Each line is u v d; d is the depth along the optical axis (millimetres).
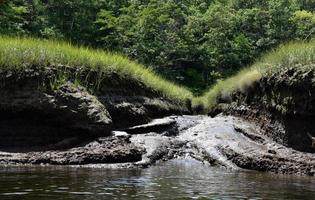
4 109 13945
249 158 12305
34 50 15297
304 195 8344
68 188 8281
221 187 9055
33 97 14156
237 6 64188
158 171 11266
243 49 53375
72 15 52250
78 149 12820
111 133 14141
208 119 18641
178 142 14516
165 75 48781
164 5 54062
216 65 53469
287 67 15750
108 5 58156
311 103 14086
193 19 54625
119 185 8859
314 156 12930
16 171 10234
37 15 51219
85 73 16094
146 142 13867
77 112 14117
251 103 18031
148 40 50312
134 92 18219
